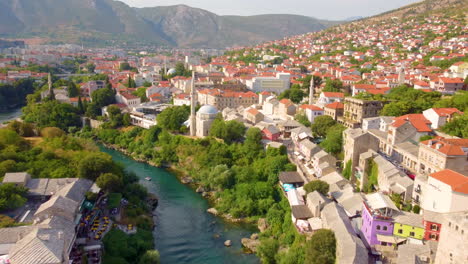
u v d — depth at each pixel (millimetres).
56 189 106188
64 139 158000
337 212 94188
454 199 82562
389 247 85938
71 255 84625
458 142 104312
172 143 187875
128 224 109688
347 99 175750
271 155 154250
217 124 177625
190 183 157625
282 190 130750
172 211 130875
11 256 66375
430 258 76062
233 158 163875
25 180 106250
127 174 141500
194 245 108875
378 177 113000
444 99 159875
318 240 86062
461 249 67312
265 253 100688
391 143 131000
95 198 108250
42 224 80312
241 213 127562
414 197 98000
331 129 162000
